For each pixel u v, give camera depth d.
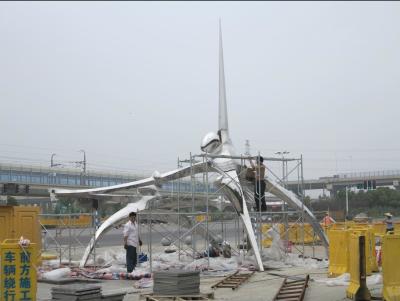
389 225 22.36
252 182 20.22
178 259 19.75
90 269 17.92
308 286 13.34
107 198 22.03
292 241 27.81
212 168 20.42
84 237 32.19
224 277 15.72
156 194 21.36
